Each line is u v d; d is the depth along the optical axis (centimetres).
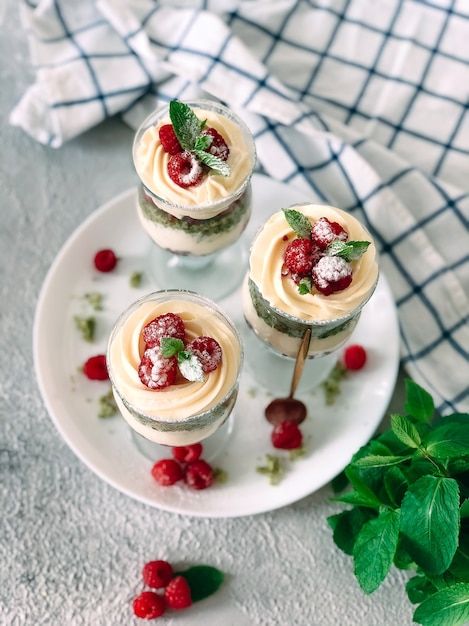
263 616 65
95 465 66
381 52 81
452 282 74
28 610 65
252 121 76
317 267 59
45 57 79
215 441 68
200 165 64
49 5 79
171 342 56
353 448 67
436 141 79
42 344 69
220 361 59
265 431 69
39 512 67
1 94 81
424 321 73
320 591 66
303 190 76
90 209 77
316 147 76
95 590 65
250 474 67
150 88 79
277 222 63
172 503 65
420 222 76
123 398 58
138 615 64
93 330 71
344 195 76
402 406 72
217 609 65
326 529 67
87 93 78
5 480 68
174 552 66
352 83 80
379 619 65
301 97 80
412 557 56
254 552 67
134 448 67
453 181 78
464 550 58
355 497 61
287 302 60
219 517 65
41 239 76
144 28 78
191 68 76
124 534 67
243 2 80
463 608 55
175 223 66
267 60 80
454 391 71
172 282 73
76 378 69
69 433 66
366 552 58
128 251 74
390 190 75
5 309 73
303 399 70
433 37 82
